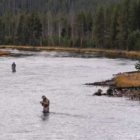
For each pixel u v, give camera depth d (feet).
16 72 608.60
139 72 520.83
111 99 382.63
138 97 388.98
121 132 278.46
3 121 307.78
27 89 447.01
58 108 349.61
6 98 394.11
